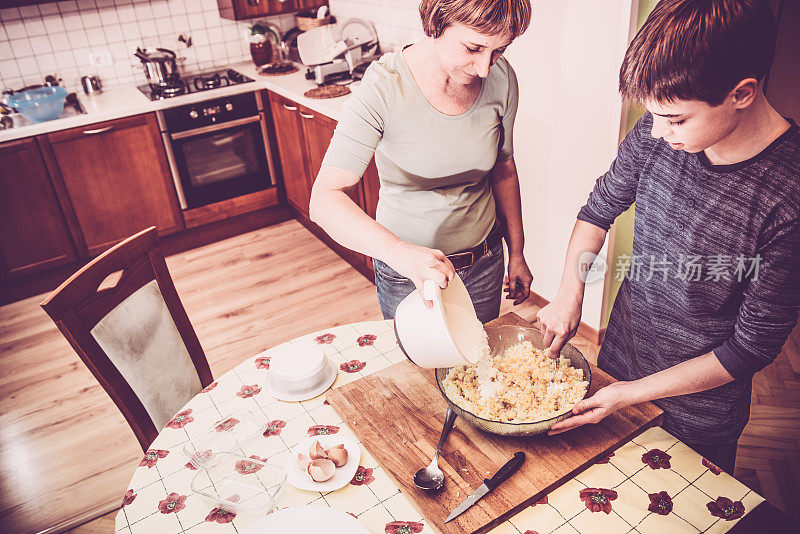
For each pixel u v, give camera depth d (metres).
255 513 0.98
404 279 1.52
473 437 1.07
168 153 3.32
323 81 3.20
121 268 1.41
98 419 2.36
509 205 1.59
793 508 1.74
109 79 3.57
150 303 1.47
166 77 3.45
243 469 1.07
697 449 1.17
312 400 1.23
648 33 0.79
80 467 2.13
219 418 1.21
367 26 3.38
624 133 2.18
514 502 0.93
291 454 1.10
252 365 1.37
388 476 1.03
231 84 3.47
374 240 1.09
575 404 1.01
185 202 3.48
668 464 1.01
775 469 1.87
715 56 0.73
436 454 1.02
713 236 0.97
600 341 2.53
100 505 1.95
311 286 3.18
